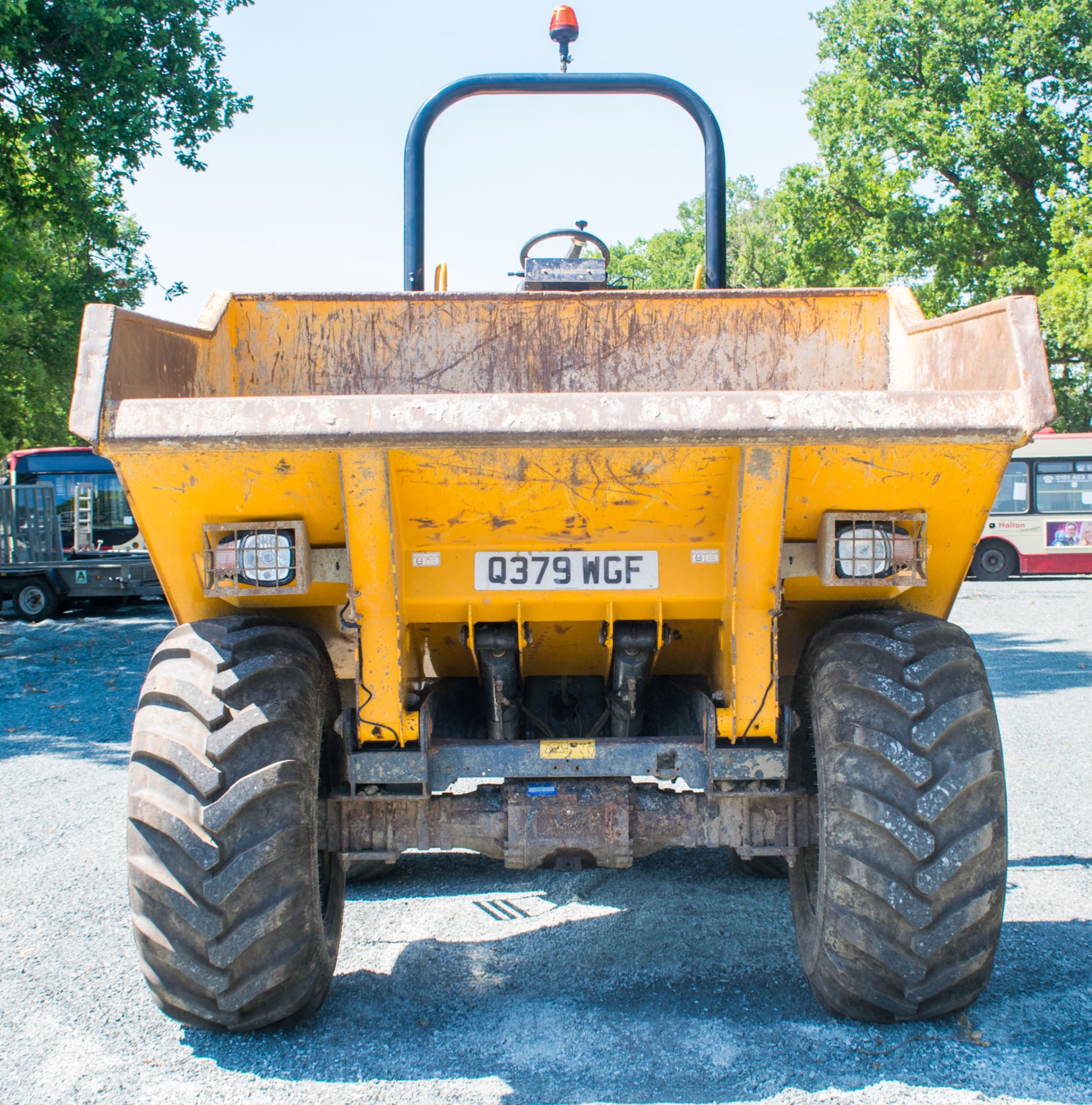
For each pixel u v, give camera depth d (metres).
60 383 30.86
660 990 3.37
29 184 16.97
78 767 7.12
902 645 2.92
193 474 2.79
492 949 3.77
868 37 35.31
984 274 33.25
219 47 16.86
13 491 17.80
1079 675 10.05
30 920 4.21
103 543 18.16
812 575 3.00
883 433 2.54
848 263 35.94
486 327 4.25
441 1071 2.87
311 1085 2.81
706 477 2.90
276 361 4.21
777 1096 2.71
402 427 2.54
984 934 2.83
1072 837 5.05
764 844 3.11
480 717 3.88
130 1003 3.40
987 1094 2.70
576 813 3.09
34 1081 2.89
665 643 3.32
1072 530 21.16
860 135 34.97
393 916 4.14
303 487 2.86
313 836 2.90
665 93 4.74
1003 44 33.69
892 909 2.77
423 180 4.71
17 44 14.39
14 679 11.23
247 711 2.83
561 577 3.05
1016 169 33.09
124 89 15.48
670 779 3.07
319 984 3.05
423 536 3.01
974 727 2.84
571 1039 3.04
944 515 2.94
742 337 4.25
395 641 2.93
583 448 2.63
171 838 2.77
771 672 2.98
